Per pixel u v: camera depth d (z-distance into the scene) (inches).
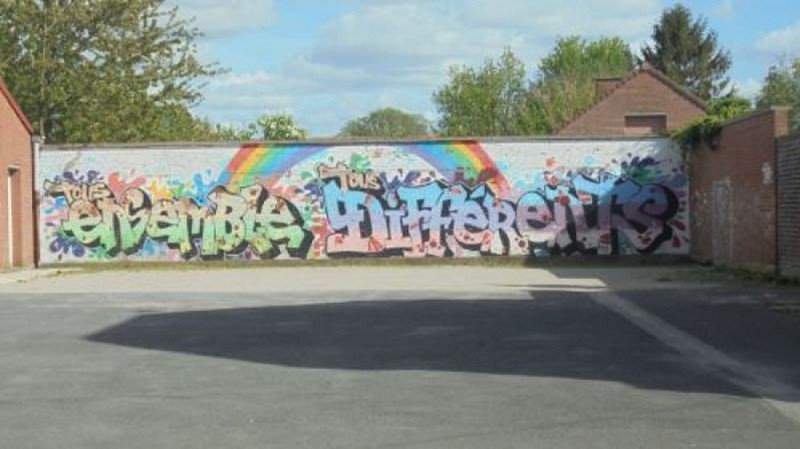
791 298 698.2
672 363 428.5
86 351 481.1
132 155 1219.2
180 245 1221.1
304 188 1210.0
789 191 818.8
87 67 1441.9
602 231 1189.1
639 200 1186.0
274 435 303.6
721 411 330.6
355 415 330.0
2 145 1125.1
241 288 859.4
